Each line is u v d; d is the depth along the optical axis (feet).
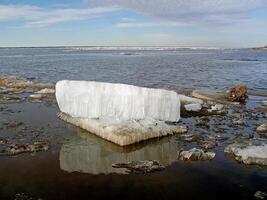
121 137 50.29
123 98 59.41
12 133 56.90
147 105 59.52
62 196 35.27
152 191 36.55
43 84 117.39
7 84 117.91
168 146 50.65
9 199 34.58
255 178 39.73
